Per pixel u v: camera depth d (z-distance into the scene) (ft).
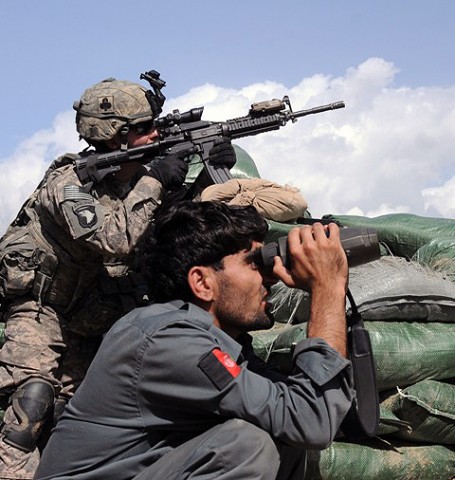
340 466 9.82
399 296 10.73
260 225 6.31
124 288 10.18
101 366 6.04
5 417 9.86
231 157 10.67
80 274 10.16
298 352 5.94
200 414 5.93
